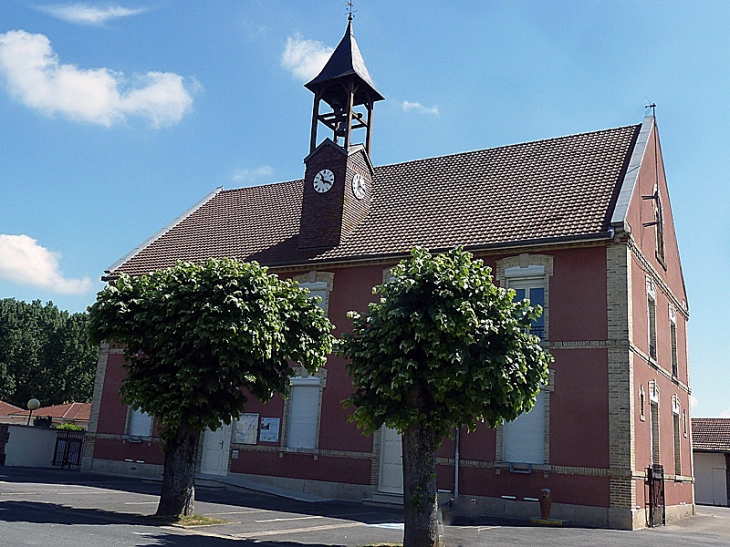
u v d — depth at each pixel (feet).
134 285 48.80
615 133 79.56
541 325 64.49
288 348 48.34
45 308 201.87
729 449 125.39
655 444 69.10
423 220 77.82
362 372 40.78
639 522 58.59
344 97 87.71
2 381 177.78
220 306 44.98
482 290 40.06
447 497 64.13
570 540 46.50
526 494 61.26
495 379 38.55
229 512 53.06
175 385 45.42
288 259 80.79
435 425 39.17
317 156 83.87
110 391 89.71
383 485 69.46
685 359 90.12
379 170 92.89
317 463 73.36
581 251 64.39
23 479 69.36
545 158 80.28
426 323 38.04
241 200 103.45
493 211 73.87
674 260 88.22
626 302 61.31
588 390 61.05
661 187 83.46
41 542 32.17
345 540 41.93
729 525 71.10
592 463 59.31
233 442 79.10
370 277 75.10
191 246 94.12
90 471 87.81
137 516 45.62
